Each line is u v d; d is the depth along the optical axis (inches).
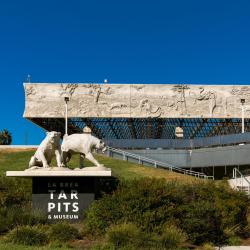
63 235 573.0
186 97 2748.5
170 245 542.9
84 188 670.5
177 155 2244.1
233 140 2118.6
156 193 625.9
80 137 684.1
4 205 748.0
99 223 598.5
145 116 2726.4
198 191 762.8
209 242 604.1
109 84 2743.6
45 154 685.9
